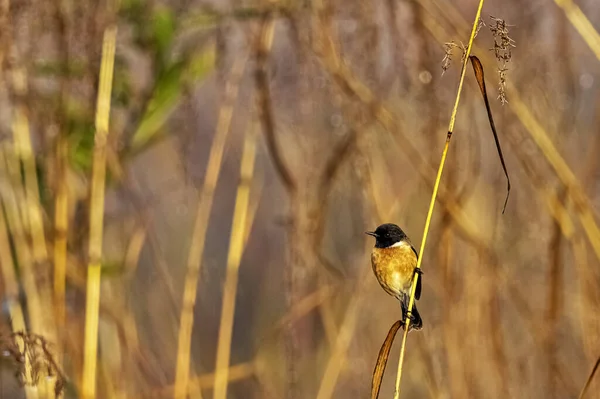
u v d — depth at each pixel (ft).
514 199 35.42
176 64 27.61
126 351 31.83
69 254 29.84
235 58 29.91
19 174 28.37
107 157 27.61
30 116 27.76
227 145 33.68
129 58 27.89
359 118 31.04
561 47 32.45
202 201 30.45
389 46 30.53
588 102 34.04
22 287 30.25
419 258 20.27
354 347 37.63
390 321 38.19
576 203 29.81
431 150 31.53
